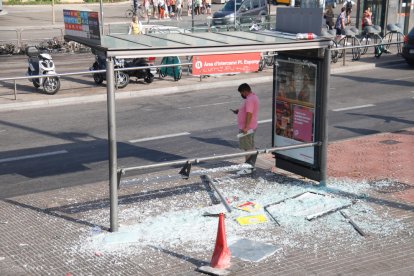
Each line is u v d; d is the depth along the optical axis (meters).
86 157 12.76
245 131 10.95
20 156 12.81
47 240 8.30
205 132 14.81
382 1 30.05
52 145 13.70
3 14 43.78
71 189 10.61
